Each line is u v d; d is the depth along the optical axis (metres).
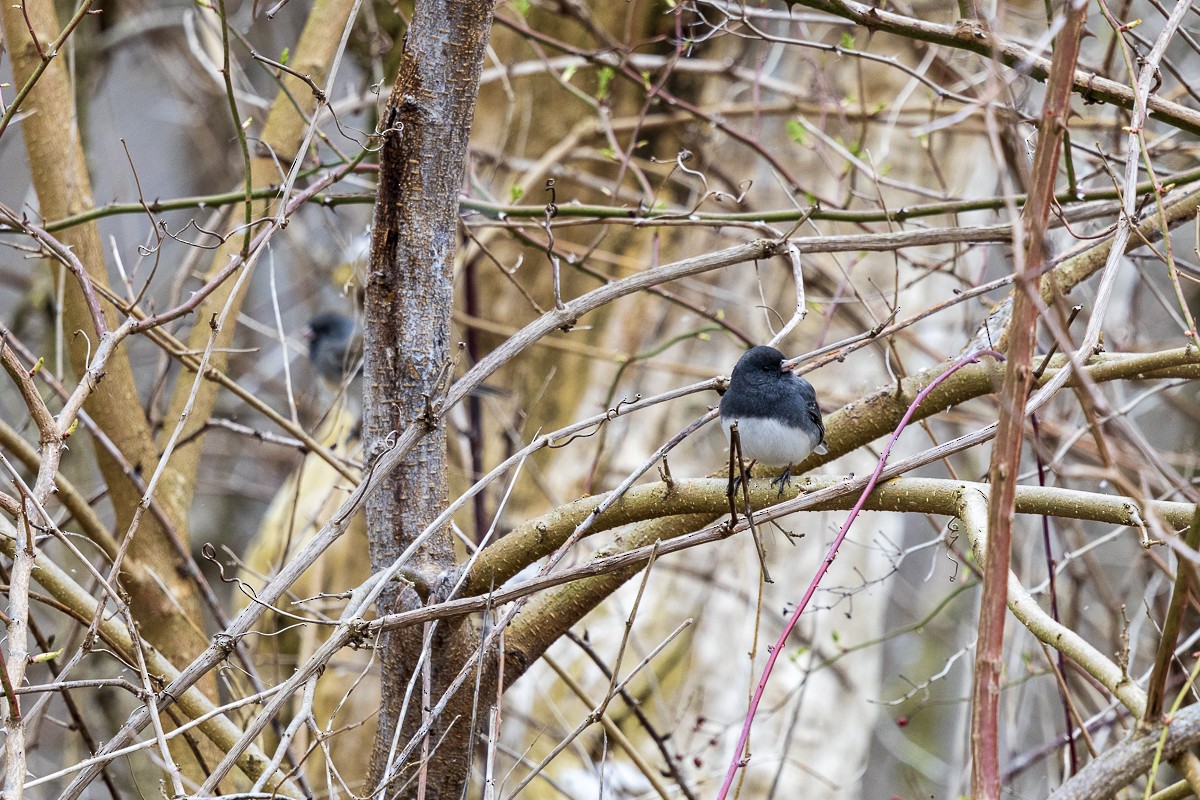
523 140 13.52
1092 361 6.87
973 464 15.23
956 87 10.85
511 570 6.79
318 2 9.81
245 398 8.64
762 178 14.77
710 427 14.84
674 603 13.87
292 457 20.05
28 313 14.16
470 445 13.11
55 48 6.46
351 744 12.08
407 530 6.74
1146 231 7.68
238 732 7.28
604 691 13.06
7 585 6.94
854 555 14.23
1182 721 5.13
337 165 9.46
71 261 6.73
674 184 15.32
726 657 13.50
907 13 10.84
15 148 21.33
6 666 5.19
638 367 13.05
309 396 16.69
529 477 14.71
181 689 5.81
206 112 18.92
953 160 14.62
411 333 6.60
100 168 16.55
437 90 6.39
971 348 7.39
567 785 11.93
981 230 7.58
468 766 5.95
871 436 7.46
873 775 18.98
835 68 14.77
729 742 12.85
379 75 11.76
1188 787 5.36
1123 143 11.02
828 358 7.46
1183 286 13.93
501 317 15.02
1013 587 5.76
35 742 8.05
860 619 14.07
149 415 9.35
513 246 14.97
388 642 6.79
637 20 14.77
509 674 7.05
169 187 22.92
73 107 8.49
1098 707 10.01
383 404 6.68
